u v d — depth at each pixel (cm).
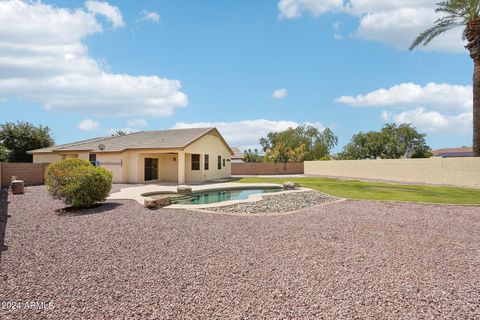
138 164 2062
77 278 418
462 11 1873
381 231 685
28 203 1107
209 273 436
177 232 674
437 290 380
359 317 313
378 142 3941
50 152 2362
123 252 534
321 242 598
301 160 4316
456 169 1961
